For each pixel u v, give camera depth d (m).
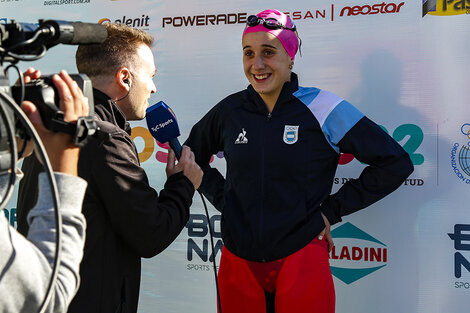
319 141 2.33
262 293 2.35
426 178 2.62
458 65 2.58
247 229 2.33
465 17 2.56
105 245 1.69
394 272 2.67
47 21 1.06
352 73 2.71
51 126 1.04
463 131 2.58
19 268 0.94
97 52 1.84
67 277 1.02
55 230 1.02
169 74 2.98
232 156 2.40
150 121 1.98
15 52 1.03
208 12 2.92
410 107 2.64
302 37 2.78
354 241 2.72
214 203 2.60
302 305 2.25
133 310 1.80
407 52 2.64
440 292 2.61
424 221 2.63
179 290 2.94
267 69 2.30
